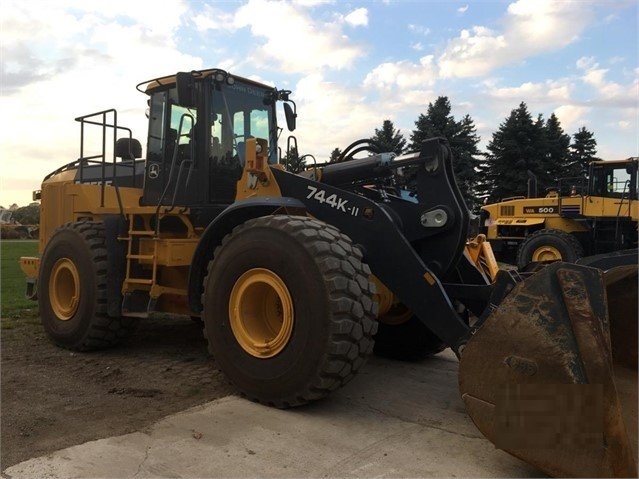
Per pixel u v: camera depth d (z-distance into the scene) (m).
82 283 5.25
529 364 2.68
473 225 5.06
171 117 5.54
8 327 6.41
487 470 2.82
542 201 14.50
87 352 5.34
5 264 14.17
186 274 5.15
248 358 3.76
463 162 31.95
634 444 2.76
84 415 3.56
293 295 3.54
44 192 6.65
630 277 3.52
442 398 4.01
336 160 5.13
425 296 3.68
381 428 3.38
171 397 3.96
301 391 3.50
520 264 13.28
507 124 38.38
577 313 2.62
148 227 5.26
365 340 3.47
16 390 4.11
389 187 4.80
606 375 2.49
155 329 6.48
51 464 2.81
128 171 6.36
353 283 3.45
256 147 4.41
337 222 4.03
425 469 2.83
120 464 2.82
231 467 2.81
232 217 4.25
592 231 13.59
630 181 12.71
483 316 3.44
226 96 5.34
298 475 2.74
